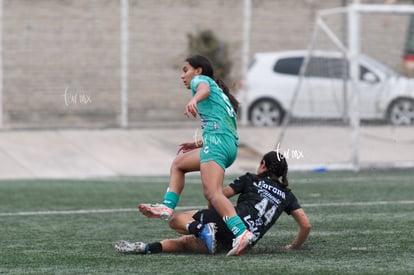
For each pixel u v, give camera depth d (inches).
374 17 3619.6
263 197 1195.3
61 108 3440.0
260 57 3577.8
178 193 1216.2
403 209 1796.3
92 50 3489.2
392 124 3107.8
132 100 3550.7
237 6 3683.6
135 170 2849.4
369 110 3097.9
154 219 1664.6
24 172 2760.8
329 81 3093.0
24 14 3393.2
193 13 3631.9
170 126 3479.3
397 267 1122.0
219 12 3661.4
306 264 1138.0
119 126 3432.6
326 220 1621.6
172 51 3607.3
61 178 2583.7
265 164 1216.2
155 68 3587.6
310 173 2652.6
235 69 3666.3
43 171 2790.4
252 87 3540.8
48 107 3427.7
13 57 3383.4
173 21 3609.7
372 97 3102.9
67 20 3457.2
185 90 3612.2
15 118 3388.3
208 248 1189.1
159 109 3590.1
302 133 3134.8
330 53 3088.1
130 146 3157.0
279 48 3727.9
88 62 3486.7
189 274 1071.0
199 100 1167.0
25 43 3400.6
